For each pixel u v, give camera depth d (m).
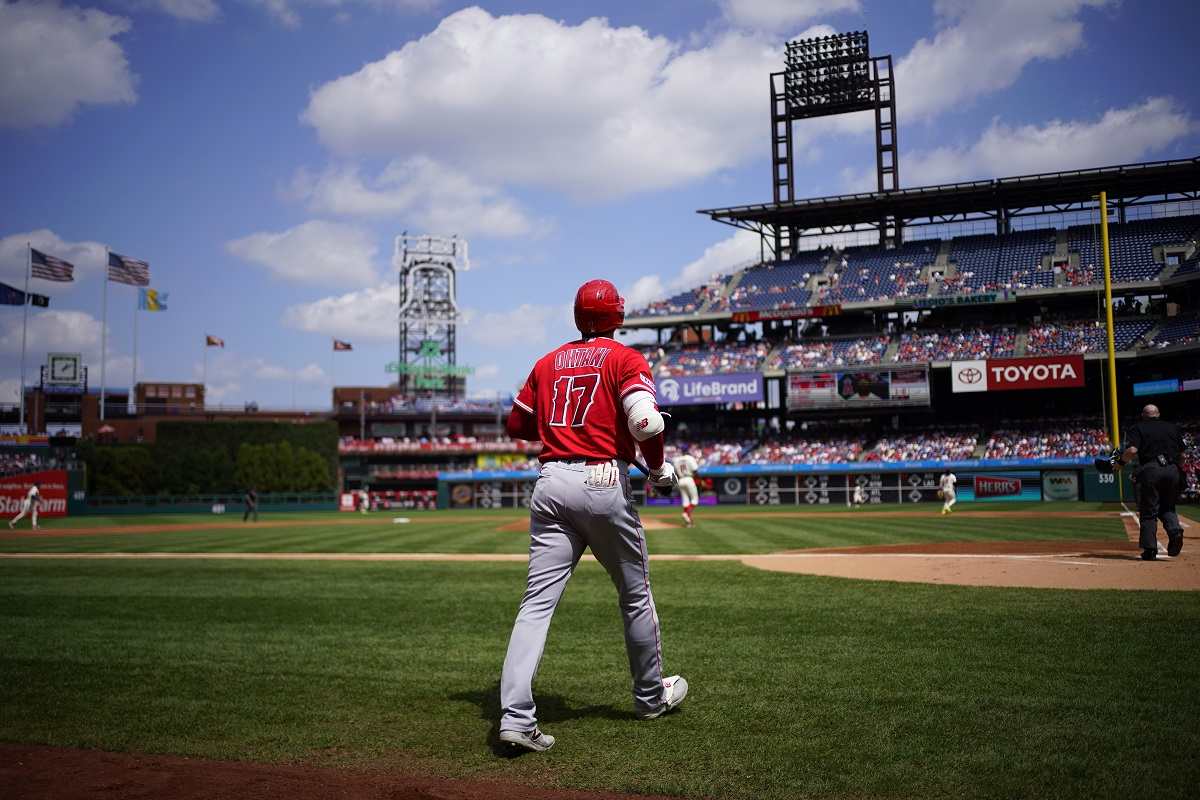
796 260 58.25
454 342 76.94
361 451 65.62
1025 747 3.99
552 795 3.59
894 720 4.45
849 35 55.19
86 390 80.06
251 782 3.76
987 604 7.93
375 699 5.18
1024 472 44.94
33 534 29.20
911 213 55.16
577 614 8.12
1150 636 6.29
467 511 53.47
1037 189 49.94
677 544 17.75
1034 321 49.19
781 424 55.72
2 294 60.31
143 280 66.44
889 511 37.62
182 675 5.83
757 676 5.48
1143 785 3.52
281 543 21.50
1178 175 47.22
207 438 61.84
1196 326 42.50
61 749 4.25
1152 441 11.08
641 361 4.49
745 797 3.50
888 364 48.31
